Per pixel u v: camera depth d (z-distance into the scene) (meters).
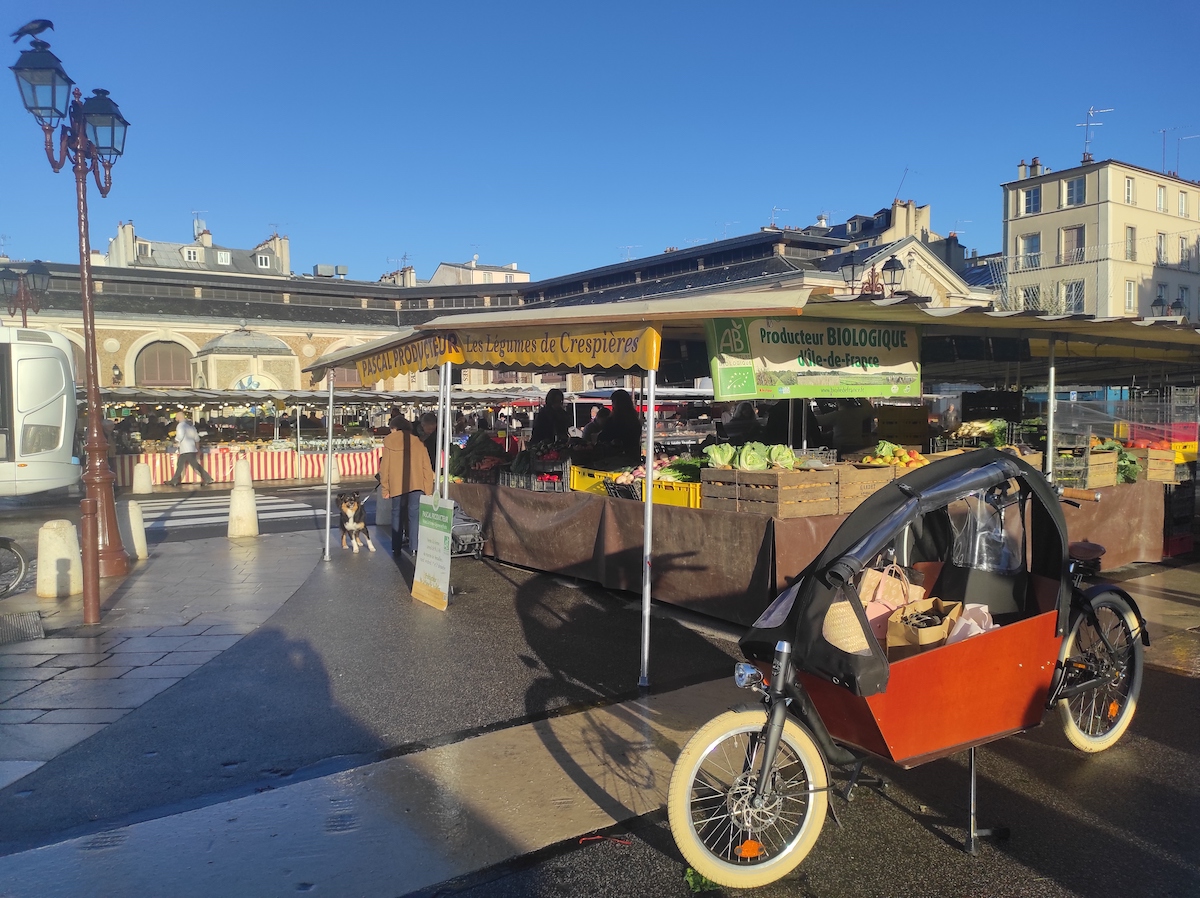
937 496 3.59
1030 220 46.03
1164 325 7.57
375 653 6.37
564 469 9.05
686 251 40.03
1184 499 9.27
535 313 6.51
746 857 3.33
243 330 36.41
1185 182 46.16
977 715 3.63
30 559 10.54
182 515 14.79
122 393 20.73
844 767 3.97
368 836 3.69
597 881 3.35
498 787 4.13
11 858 3.54
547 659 6.15
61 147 8.62
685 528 7.09
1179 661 5.84
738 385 6.27
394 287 51.34
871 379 7.19
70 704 5.35
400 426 10.07
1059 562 4.04
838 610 3.36
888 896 3.24
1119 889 3.25
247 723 5.03
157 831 3.75
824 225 47.84
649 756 4.46
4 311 38.47
